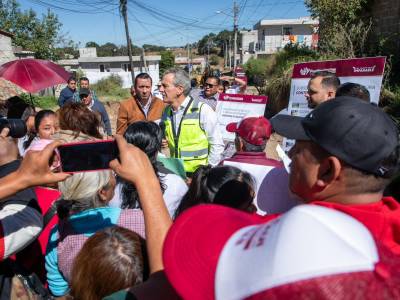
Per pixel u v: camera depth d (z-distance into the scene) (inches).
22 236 56.9
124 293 36.7
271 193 86.2
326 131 40.1
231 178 68.6
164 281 35.5
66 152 43.2
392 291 18.6
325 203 41.8
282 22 1875.0
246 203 68.3
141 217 68.6
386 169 39.7
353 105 40.4
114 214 68.3
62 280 69.5
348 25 425.7
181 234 28.4
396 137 40.3
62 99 298.5
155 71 1615.4
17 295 64.1
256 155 91.4
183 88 140.5
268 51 1785.2
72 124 103.9
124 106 187.8
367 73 137.9
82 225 66.6
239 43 2448.3
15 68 191.8
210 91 225.0
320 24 461.7
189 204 71.8
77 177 64.6
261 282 19.8
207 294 24.9
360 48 391.9
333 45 407.5
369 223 38.9
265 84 513.7
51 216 78.2
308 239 20.2
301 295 18.5
